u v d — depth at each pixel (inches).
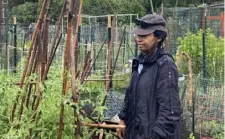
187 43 560.7
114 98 269.3
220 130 300.7
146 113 150.4
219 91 315.3
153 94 149.7
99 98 190.9
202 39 533.3
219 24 628.7
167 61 149.5
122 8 1176.8
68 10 157.4
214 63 523.2
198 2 1609.3
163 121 144.9
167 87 146.6
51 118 167.3
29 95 172.6
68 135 167.2
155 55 151.1
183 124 263.6
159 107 147.1
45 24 171.0
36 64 174.2
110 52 240.7
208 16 636.7
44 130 166.1
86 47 482.9
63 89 163.2
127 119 164.7
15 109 174.6
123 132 171.0
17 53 526.0
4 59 490.9
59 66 197.9
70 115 165.6
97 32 698.2
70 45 160.2
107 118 225.0
